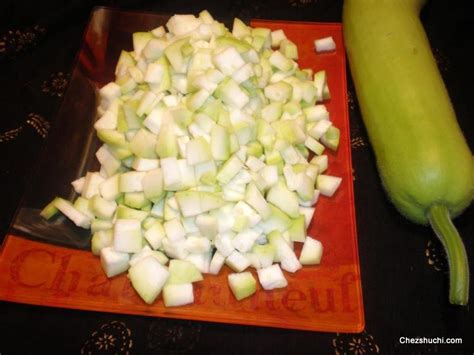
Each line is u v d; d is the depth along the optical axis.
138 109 0.35
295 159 0.35
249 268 0.32
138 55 0.40
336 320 0.30
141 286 0.30
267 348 0.29
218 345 0.29
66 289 0.31
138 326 0.30
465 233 0.34
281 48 0.42
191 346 0.29
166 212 0.33
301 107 0.39
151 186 0.32
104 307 0.30
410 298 0.31
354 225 0.34
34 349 0.29
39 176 0.35
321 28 0.44
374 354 0.29
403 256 0.33
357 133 0.39
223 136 0.33
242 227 0.32
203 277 0.32
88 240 0.33
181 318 0.30
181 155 0.34
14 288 0.31
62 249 0.33
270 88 0.37
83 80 0.40
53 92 0.41
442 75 0.42
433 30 0.45
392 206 0.35
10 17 0.44
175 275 0.31
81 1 0.45
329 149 0.38
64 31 0.44
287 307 0.30
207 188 0.33
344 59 0.43
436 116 0.32
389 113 0.34
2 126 0.39
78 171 0.37
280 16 0.46
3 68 0.42
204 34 0.38
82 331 0.30
